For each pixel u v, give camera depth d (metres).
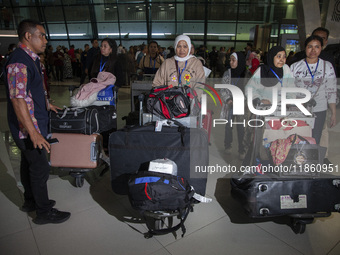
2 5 17.66
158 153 2.05
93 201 2.47
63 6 18.08
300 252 1.83
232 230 2.06
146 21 18.17
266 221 2.19
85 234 2.01
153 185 1.73
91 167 2.48
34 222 2.12
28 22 1.81
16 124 1.90
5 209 2.32
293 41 10.02
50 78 12.59
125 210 2.33
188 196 1.82
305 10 5.41
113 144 2.09
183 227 1.86
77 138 2.46
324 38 3.03
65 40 19.28
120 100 7.14
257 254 1.81
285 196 1.82
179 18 17.91
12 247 1.85
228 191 2.64
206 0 17.17
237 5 17.20
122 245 1.89
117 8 18.02
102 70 3.36
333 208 1.86
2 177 2.92
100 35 19.02
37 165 1.98
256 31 15.13
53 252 1.81
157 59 4.61
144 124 2.31
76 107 2.66
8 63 1.78
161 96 2.26
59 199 2.49
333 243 1.92
